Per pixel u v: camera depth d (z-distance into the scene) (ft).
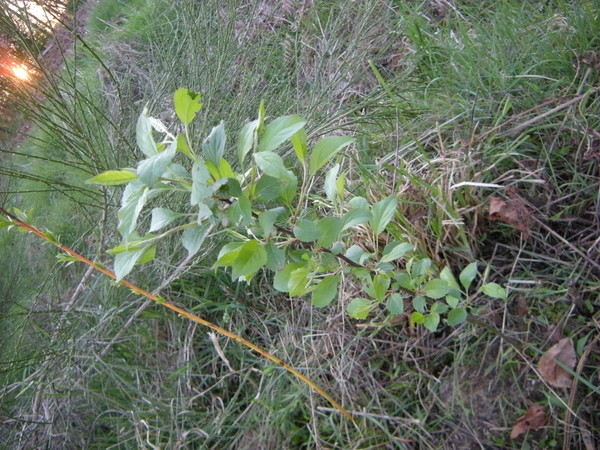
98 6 12.52
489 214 5.25
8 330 8.48
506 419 4.78
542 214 5.24
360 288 5.70
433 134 6.35
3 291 8.77
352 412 5.41
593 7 6.42
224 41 8.13
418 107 6.89
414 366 5.42
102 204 7.45
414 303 4.59
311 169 3.56
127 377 7.13
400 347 5.54
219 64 7.81
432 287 4.49
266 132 3.25
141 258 3.60
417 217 5.45
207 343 6.86
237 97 7.86
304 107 7.80
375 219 4.07
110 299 7.34
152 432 6.52
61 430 7.09
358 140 7.02
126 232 3.17
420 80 7.46
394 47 8.13
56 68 11.37
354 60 7.80
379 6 8.29
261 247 3.48
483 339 5.08
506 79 6.34
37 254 9.50
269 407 5.82
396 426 5.25
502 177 5.46
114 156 7.51
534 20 6.81
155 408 6.56
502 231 5.35
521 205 5.16
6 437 7.36
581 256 5.00
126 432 6.69
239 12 9.77
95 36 11.79
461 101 6.36
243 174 3.52
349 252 4.44
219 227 6.64
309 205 6.77
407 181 5.66
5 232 9.57
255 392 6.29
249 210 3.22
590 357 4.67
